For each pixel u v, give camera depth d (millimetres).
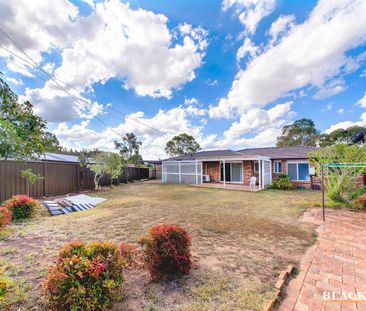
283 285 2625
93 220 5723
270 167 15656
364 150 7402
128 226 5152
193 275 2836
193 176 17266
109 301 2088
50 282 1970
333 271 2975
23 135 2443
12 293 2398
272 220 5691
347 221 5578
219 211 6852
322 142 27859
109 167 13344
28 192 8547
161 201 8844
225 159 14875
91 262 2105
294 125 34781
